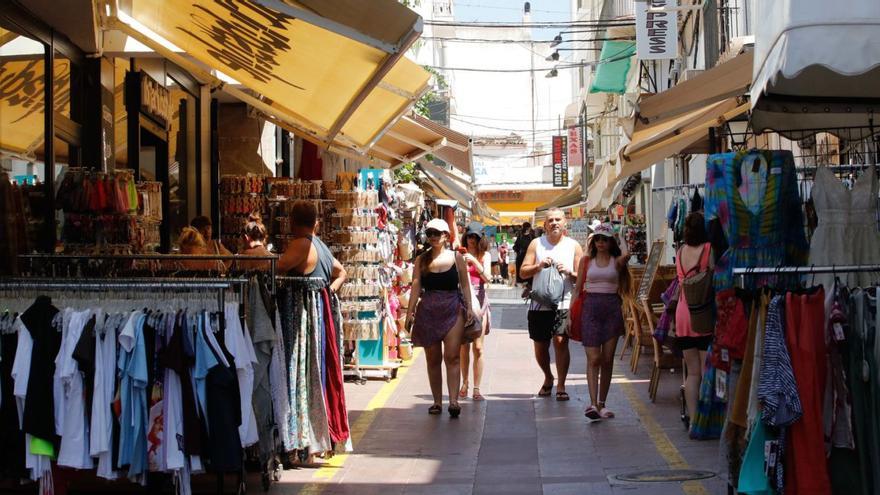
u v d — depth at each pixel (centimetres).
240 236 1478
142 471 646
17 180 883
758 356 570
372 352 1358
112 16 1002
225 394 655
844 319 555
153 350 646
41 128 936
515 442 930
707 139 1395
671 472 784
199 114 1448
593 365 1027
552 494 733
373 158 1688
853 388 555
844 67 530
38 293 652
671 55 1947
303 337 809
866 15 532
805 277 742
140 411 644
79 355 629
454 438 955
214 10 826
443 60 6425
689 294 898
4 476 646
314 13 687
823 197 747
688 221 934
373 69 808
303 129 1334
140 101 1177
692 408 921
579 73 6166
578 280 1050
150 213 1077
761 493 571
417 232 2059
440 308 1071
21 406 636
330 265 875
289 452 822
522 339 1875
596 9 4984
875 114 889
